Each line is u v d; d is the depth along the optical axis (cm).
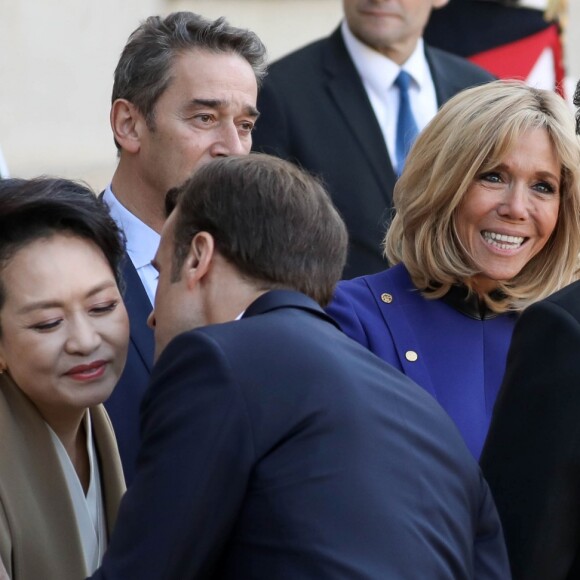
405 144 1762
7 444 852
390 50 1761
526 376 890
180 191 853
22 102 2830
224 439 726
